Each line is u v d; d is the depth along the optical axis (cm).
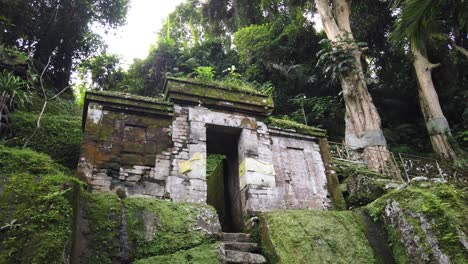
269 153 683
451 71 1532
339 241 498
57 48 1382
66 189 375
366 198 655
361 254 492
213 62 1695
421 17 710
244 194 635
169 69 1602
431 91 1401
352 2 1512
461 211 463
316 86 1583
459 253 416
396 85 1625
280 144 711
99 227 420
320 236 496
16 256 300
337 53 1223
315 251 475
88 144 564
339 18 1373
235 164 725
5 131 685
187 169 598
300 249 471
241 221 634
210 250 437
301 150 725
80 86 1518
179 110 652
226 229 697
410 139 1549
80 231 404
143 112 629
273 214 529
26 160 419
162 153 601
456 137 1417
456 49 1473
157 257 420
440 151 1294
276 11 1834
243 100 702
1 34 1124
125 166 569
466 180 1005
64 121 846
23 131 758
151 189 566
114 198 459
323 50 1273
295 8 1634
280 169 678
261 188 634
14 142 702
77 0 1334
